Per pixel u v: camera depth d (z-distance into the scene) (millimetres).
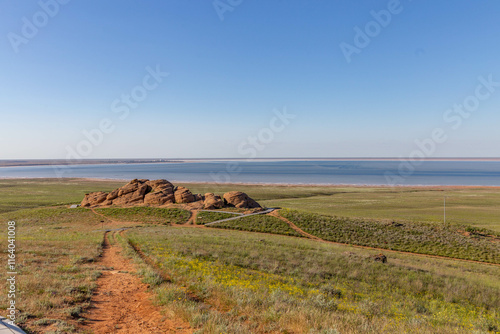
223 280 13172
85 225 47156
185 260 17672
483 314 13031
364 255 26531
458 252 36406
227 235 37281
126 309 9273
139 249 22562
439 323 10148
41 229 41562
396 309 11914
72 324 7508
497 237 42688
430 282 18703
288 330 7602
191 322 7914
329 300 11750
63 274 12719
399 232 43938
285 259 22062
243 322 8062
